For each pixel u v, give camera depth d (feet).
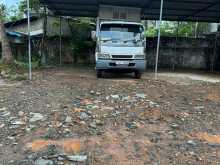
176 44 81.92
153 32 101.04
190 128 26.05
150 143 22.67
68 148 21.27
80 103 31.86
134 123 26.43
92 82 45.52
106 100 33.53
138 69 50.96
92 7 69.26
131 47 50.57
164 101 34.17
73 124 25.59
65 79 48.21
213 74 68.08
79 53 81.71
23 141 22.38
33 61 70.33
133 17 63.57
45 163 19.01
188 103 33.91
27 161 19.40
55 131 24.04
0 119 26.89
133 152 21.09
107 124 25.99
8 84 43.37
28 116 27.48
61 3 65.21
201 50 82.12
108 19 62.85
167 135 24.27
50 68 67.21
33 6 84.69
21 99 33.35
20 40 80.53
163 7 66.13
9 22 90.99
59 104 31.35
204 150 21.86
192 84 48.14
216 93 39.96
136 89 40.52
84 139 22.80
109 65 50.16
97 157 20.15
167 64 82.38
